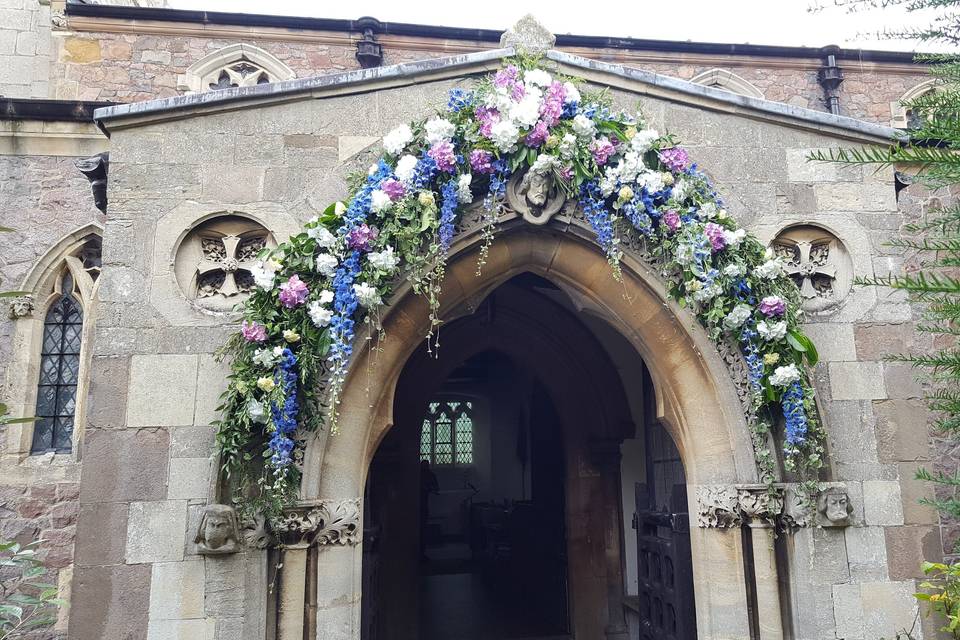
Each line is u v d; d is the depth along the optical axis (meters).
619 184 3.88
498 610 8.45
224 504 3.38
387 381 3.77
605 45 8.48
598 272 4.02
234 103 3.88
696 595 3.94
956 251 3.06
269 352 3.40
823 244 4.29
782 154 4.28
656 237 3.88
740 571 3.77
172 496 3.45
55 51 7.70
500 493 15.70
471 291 3.97
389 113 4.02
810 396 3.76
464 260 3.87
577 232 3.93
